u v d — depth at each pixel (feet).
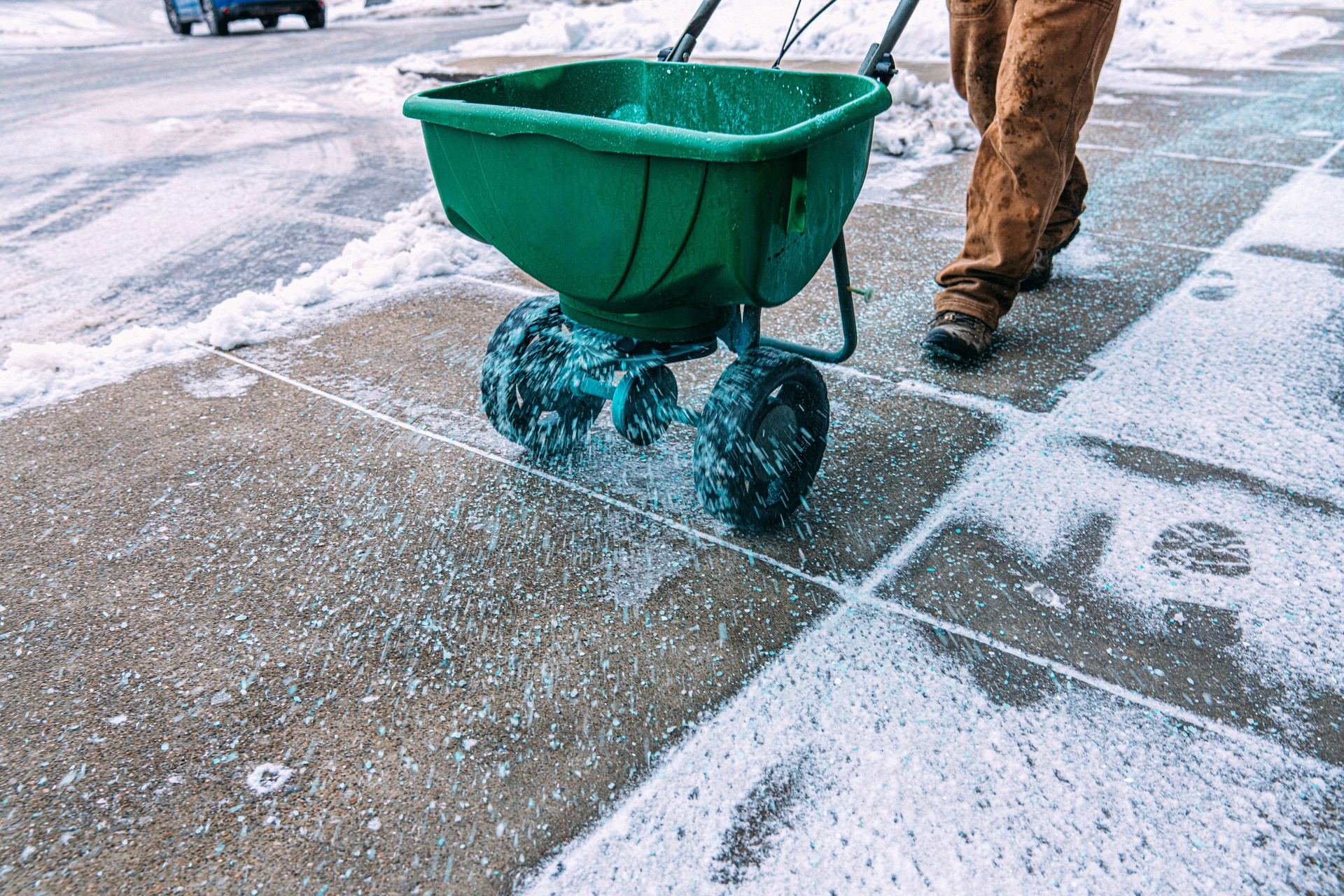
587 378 8.63
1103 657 6.73
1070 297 13.03
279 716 6.32
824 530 8.23
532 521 8.45
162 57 48.78
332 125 28.07
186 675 6.71
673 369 11.31
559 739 6.08
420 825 5.51
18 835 5.49
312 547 8.13
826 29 33.78
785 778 5.76
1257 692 6.40
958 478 8.95
